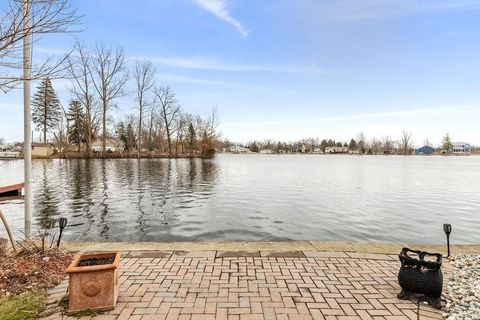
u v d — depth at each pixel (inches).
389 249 221.5
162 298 146.8
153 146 2395.4
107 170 1165.1
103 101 1667.1
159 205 506.9
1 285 157.9
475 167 1744.6
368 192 692.7
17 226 376.8
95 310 134.7
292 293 153.0
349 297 149.7
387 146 4507.9
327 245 228.1
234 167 1487.5
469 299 149.3
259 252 211.3
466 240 339.3
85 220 402.6
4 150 2881.4
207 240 324.2
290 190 707.4
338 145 4822.8
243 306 139.9
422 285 143.9
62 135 2097.7
